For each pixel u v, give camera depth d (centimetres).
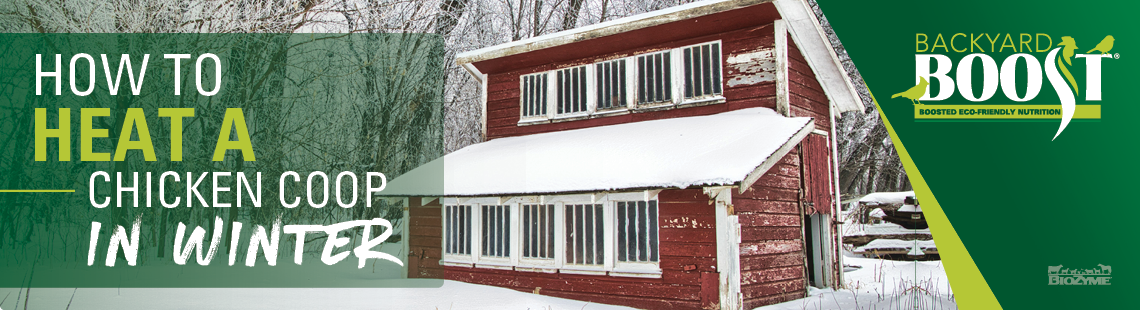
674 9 1121
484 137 1412
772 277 952
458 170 1159
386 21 1928
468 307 827
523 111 1356
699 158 903
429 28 2073
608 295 940
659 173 897
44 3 1318
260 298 878
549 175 1012
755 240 927
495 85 1409
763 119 1020
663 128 1089
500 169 1101
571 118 1281
